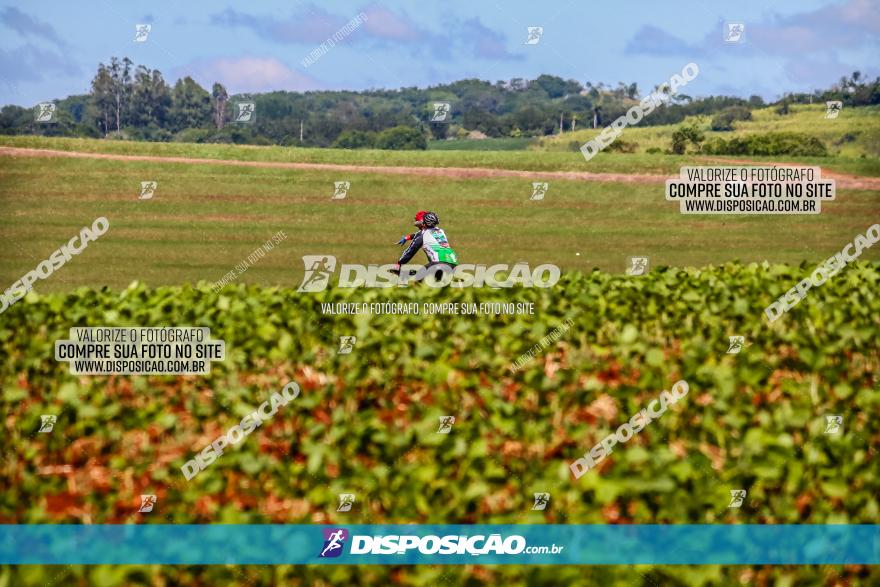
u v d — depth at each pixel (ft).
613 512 65.62
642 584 55.31
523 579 56.13
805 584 55.83
